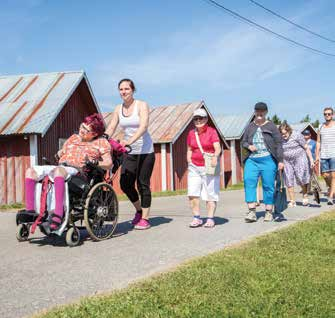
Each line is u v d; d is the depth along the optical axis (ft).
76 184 20.07
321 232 21.20
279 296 12.46
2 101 60.85
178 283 13.55
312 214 29.14
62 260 17.30
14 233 24.13
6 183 57.67
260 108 25.49
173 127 84.53
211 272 14.71
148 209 24.39
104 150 21.39
